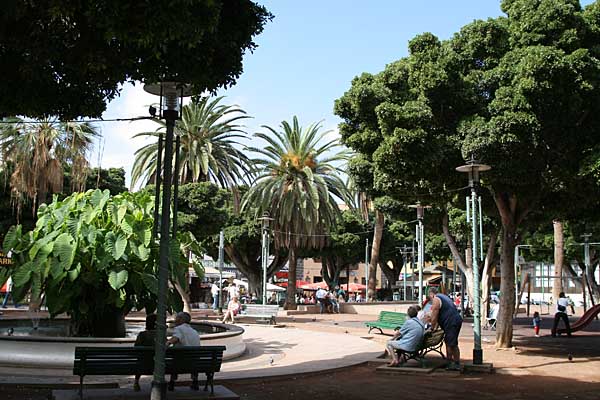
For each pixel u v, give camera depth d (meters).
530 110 13.21
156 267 13.37
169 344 9.52
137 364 8.62
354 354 14.44
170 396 8.71
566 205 16.14
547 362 14.07
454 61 14.24
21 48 7.34
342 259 54.59
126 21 6.39
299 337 19.34
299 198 35.16
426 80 14.12
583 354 15.91
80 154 26.61
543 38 13.98
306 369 11.75
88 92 8.58
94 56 7.50
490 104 13.65
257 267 50.34
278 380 10.98
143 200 13.82
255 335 20.00
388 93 15.91
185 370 8.79
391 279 61.97
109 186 41.78
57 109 8.47
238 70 8.40
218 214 34.38
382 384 10.73
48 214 13.90
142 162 35.72
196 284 47.88
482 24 15.12
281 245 38.00
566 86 13.08
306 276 86.75
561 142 13.88
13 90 7.98
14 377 10.48
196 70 7.98
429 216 27.58
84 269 13.15
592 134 14.11
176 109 8.37
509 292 16.92
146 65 7.88
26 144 26.05
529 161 13.48
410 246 56.84
